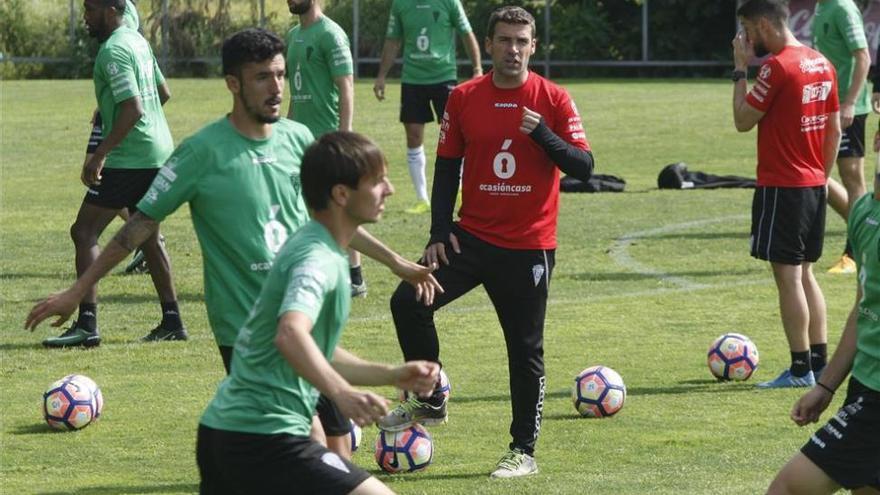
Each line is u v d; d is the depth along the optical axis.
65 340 28.17
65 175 55.72
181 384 25.22
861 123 36.44
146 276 35.62
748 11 24.53
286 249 13.09
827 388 15.31
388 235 40.88
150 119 28.70
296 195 16.69
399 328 20.41
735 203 47.69
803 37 94.81
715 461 19.98
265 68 16.19
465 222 20.11
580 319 30.52
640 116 75.06
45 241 40.94
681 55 105.56
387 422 21.78
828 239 40.34
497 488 18.67
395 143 63.78
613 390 22.67
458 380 25.33
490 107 19.80
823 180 24.53
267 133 16.62
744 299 32.53
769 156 24.31
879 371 14.31
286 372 13.15
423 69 44.19
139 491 18.81
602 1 106.88
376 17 104.00
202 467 13.44
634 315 30.91
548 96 19.73
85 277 16.22
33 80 99.31
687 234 41.47
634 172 56.25
